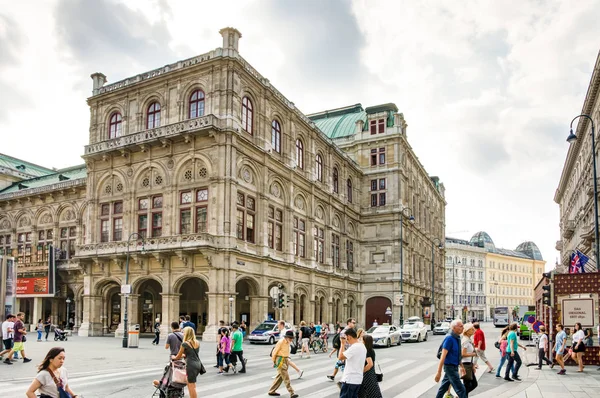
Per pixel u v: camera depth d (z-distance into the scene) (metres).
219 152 40.06
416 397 15.14
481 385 17.69
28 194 60.97
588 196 52.91
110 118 47.41
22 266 57.12
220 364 20.38
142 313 46.47
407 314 68.25
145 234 42.81
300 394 15.35
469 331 13.19
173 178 41.81
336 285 59.28
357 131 71.25
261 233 44.12
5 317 25.56
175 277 39.91
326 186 58.19
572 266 34.75
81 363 23.12
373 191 69.00
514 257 163.38
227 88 41.03
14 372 19.36
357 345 10.31
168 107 43.72
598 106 50.72
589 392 16.02
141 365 22.50
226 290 38.47
